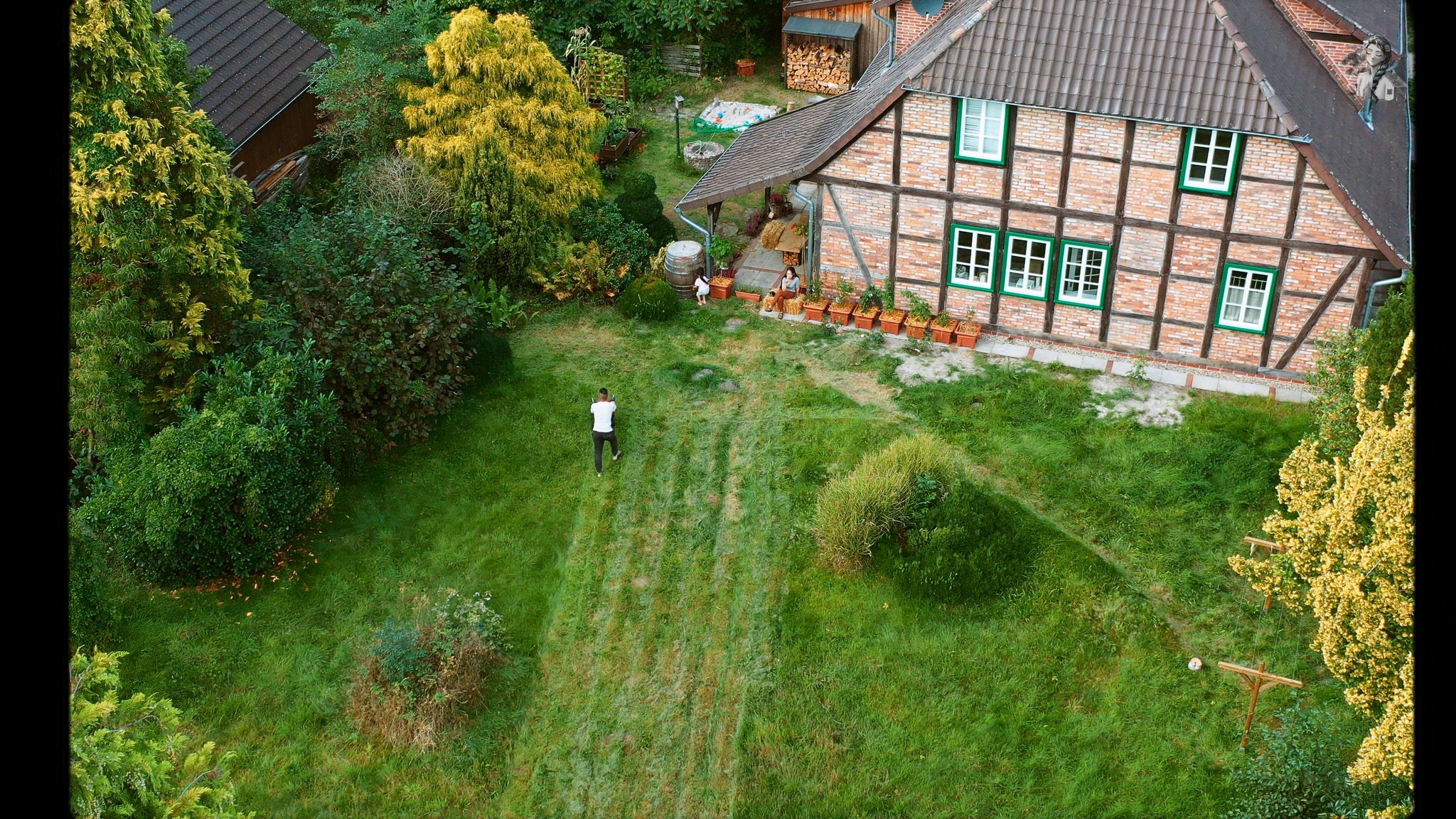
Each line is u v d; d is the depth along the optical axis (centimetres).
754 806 1630
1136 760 1670
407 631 1797
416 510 2155
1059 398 2388
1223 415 2319
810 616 1917
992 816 1608
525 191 2725
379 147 2978
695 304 2770
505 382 2481
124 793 1291
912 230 2556
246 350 2073
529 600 1975
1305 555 1549
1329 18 2539
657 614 1947
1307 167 2212
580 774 1698
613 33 3875
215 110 2798
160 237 1942
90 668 1311
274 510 1970
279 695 1791
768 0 3912
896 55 2908
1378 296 2300
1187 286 2412
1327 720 1608
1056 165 2378
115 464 1925
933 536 1942
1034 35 2314
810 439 2302
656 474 2242
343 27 3014
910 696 1775
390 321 2258
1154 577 1967
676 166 3384
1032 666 1812
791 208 3062
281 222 2405
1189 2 2244
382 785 1672
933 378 2477
